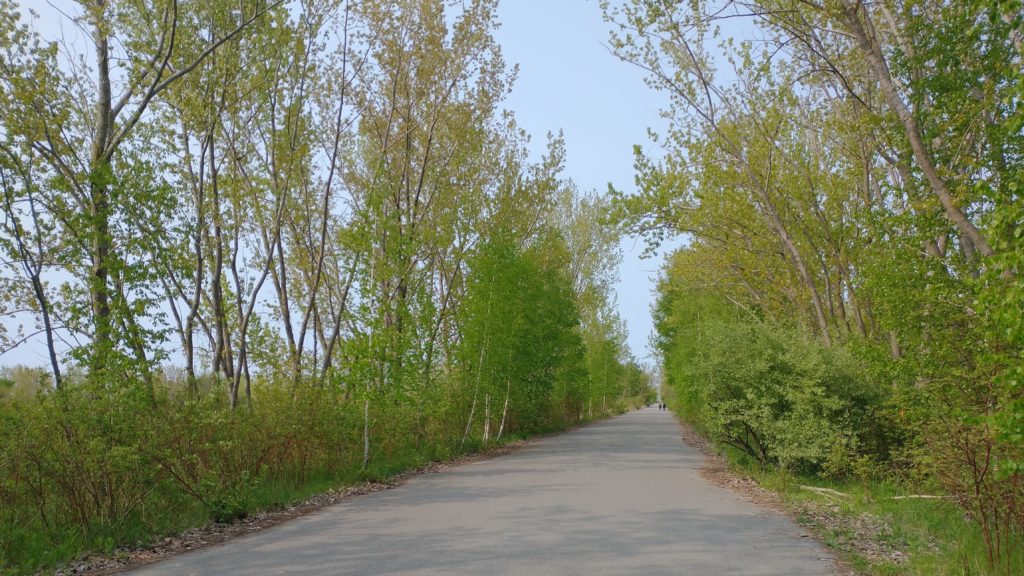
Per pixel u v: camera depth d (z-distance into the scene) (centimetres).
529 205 2997
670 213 2009
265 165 2034
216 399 1170
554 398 4066
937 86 1157
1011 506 718
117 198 1100
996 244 564
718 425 1590
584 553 765
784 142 1997
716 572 678
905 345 1211
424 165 2484
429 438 2250
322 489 1391
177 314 1734
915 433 1194
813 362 1452
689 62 1927
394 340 1853
